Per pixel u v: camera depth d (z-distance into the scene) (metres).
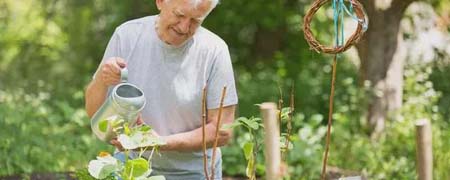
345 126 7.27
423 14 9.18
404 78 8.62
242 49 11.78
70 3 12.41
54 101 8.68
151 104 3.18
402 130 6.89
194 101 3.18
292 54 11.23
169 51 3.14
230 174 6.18
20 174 5.97
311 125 6.71
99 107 3.10
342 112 7.75
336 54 2.66
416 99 7.50
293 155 5.98
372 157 6.47
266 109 2.24
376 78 7.70
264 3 11.04
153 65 3.16
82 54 12.26
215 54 3.18
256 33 11.76
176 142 3.12
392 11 7.65
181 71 3.16
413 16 9.23
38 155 6.24
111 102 2.93
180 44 3.12
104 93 3.07
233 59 11.71
